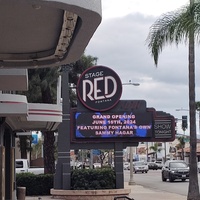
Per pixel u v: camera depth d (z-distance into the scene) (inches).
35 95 1118.4
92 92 848.3
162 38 676.1
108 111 849.5
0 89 548.7
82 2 224.1
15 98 538.9
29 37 320.2
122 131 845.8
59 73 1062.4
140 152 5462.6
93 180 829.8
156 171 2856.8
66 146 840.3
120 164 840.9
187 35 606.9
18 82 507.2
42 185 968.3
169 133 853.8
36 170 1269.7
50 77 1098.7
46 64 381.4
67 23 272.5
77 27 271.6
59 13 268.1
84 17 238.4
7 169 767.7
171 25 656.4
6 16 272.4
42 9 260.1
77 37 283.0
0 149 608.7
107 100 849.5
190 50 747.4
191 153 749.3
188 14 580.7
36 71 1091.3
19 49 358.9
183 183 1481.3
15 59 375.9
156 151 4766.2
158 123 854.5
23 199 796.0
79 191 811.4
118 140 846.5
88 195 809.5
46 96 1137.4
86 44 303.9
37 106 700.0
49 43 338.3
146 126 851.4
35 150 3038.9
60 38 308.8
